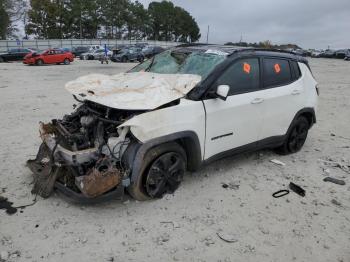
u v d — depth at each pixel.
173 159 4.34
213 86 4.55
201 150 4.49
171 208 4.18
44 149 4.63
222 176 5.14
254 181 5.04
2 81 16.61
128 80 4.52
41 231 3.65
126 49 38.12
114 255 3.35
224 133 4.73
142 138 3.85
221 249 3.50
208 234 3.72
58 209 4.06
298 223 4.02
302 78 6.07
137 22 99.94
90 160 3.92
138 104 3.86
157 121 3.93
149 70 5.34
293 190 4.82
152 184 4.20
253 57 5.24
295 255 3.47
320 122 9.12
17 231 3.63
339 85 17.84
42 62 30.38
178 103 4.21
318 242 3.70
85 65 30.91
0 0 69.06
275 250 3.53
